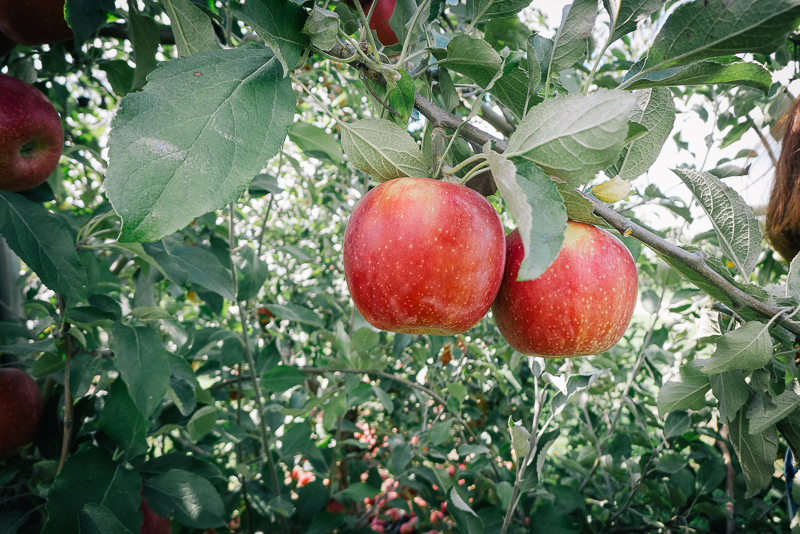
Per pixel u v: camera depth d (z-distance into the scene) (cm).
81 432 159
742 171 149
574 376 127
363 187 222
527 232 50
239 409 211
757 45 67
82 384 135
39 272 110
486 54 83
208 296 200
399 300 79
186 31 80
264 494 204
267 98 62
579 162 61
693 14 67
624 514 228
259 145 59
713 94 206
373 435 320
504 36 152
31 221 112
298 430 204
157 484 139
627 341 286
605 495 228
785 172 124
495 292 84
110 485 122
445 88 97
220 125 58
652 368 193
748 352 87
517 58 76
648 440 228
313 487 204
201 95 59
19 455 163
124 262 216
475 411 307
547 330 90
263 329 302
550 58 89
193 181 55
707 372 91
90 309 130
